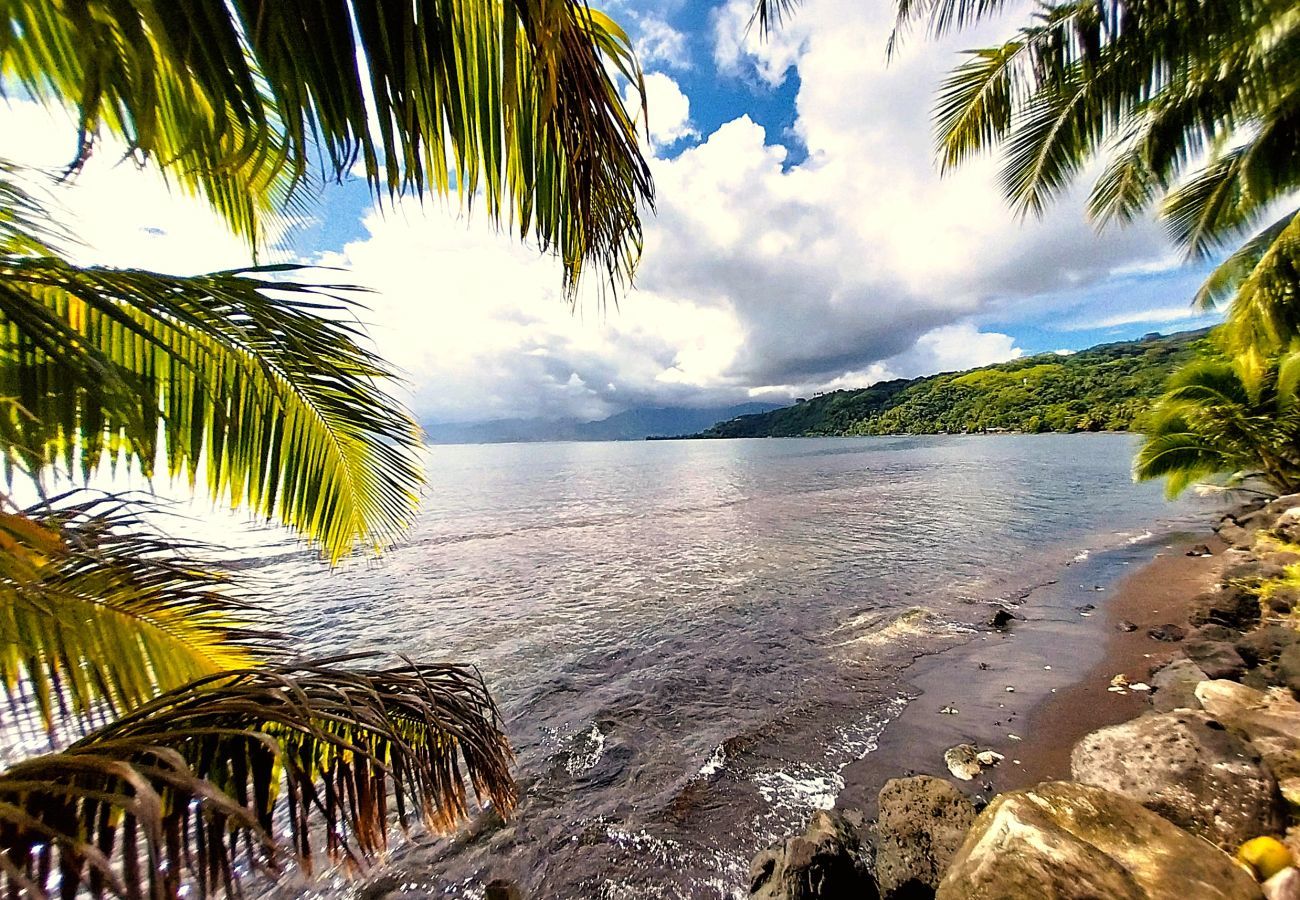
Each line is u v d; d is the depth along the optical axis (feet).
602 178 4.86
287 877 14.75
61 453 4.36
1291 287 26.73
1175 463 47.29
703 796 17.92
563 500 114.01
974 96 21.27
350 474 7.31
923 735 20.90
